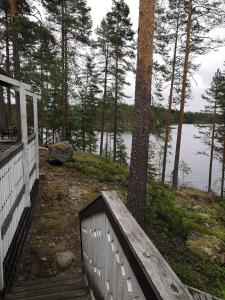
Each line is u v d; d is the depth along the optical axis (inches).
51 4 539.2
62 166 447.8
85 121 975.6
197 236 293.0
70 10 681.6
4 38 580.7
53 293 152.7
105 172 446.3
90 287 145.7
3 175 164.6
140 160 241.1
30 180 285.6
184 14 579.5
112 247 88.0
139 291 58.4
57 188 346.3
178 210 343.6
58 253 211.0
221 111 961.5
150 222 280.2
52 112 854.5
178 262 233.9
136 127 240.8
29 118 867.4
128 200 249.1
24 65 848.3
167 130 736.3
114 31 805.9
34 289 159.3
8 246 175.3
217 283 223.9
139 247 60.5
